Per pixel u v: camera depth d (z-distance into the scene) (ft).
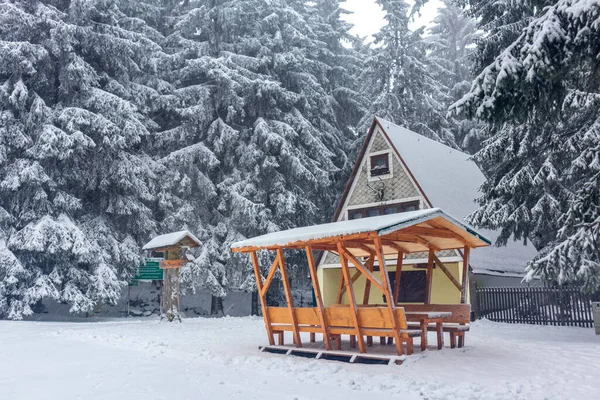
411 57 139.54
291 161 103.04
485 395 24.54
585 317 65.46
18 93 84.38
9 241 81.92
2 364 34.86
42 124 86.07
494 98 36.40
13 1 89.71
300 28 124.57
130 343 46.19
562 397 24.13
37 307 97.30
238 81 105.09
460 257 76.02
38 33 90.89
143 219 99.71
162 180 103.65
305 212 109.09
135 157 98.43
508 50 36.09
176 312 73.15
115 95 94.89
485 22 75.00
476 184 103.60
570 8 33.42
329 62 139.23
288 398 24.79
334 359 37.09
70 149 84.28
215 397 24.93
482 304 75.56
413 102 137.08
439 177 90.68
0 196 87.10
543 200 63.26
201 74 113.70
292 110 113.70
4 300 81.66
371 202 88.38
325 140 121.19
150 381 28.68
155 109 107.04
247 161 103.65
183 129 105.91
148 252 101.09
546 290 69.72
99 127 88.89
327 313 38.24
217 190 108.99
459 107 37.91
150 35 112.78
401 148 87.04
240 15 116.47
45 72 92.07
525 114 38.81
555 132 62.28
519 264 91.20
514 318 72.13
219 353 38.86
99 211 99.30
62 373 31.24
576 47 34.94
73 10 92.94
